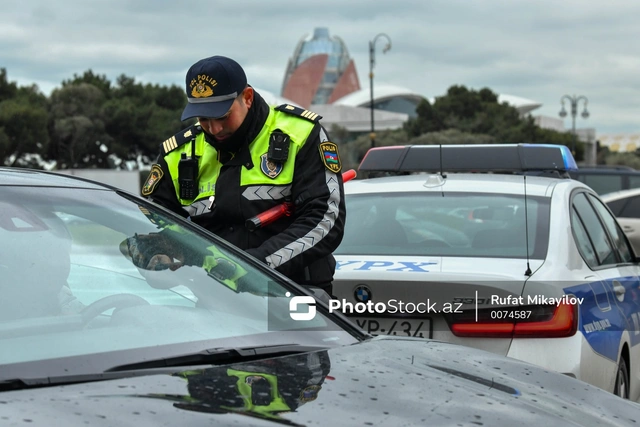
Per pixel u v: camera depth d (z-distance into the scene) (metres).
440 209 4.08
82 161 64.44
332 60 137.00
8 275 2.03
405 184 4.32
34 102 61.25
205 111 2.94
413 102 111.06
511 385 2.00
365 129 102.50
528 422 1.75
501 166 4.74
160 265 2.24
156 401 1.61
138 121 65.94
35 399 1.59
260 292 2.30
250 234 3.08
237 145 3.06
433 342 2.34
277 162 3.04
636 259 4.90
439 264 3.60
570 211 4.05
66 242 2.18
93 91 63.44
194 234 2.46
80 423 1.48
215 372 1.82
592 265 4.07
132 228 2.34
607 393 2.12
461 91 88.25
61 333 1.92
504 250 3.76
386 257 3.75
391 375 1.91
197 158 3.13
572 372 3.36
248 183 3.05
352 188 4.41
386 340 2.28
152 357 1.90
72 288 2.06
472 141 74.19
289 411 1.63
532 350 3.36
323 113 104.06
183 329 2.05
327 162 3.04
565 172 4.81
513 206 4.02
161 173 3.18
